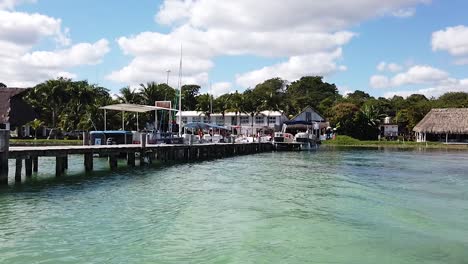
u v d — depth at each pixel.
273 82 151.50
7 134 21.53
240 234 13.70
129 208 17.20
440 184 25.78
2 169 21.31
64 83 76.00
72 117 73.94
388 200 19.89
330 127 96.19
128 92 75.81
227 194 20.95
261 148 60.25
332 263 11.30
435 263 11.45
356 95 151.12
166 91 94.31
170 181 25.31
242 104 88.56
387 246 12.74
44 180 24.25
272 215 16.38
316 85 154.75
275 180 26.69
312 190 22.66
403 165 39.38
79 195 19.84
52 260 11.09
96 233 13.50
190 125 58.22
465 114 88.31
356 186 24.42
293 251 12.16
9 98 56.38
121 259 11.27
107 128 71.00
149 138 41.94
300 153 57.31
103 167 31.73
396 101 127.62
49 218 15.28
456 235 13.96
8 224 14.40
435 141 89.75
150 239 12.99
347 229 14.49
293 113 112.56
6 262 10.91
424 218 16.22
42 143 48.19
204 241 12.91
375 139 94.06
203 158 43.72
